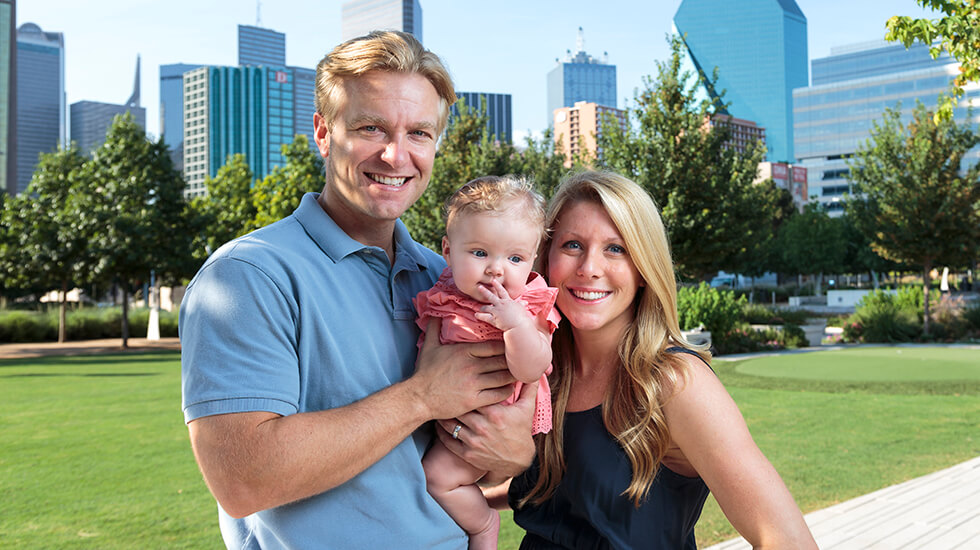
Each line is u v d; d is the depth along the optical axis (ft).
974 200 67.67
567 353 7.52
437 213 63.57
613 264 6.86
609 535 6.62
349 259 6.20
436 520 6.07
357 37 6.24
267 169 613.52
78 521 16.49
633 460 6.52
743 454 6.02
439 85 6.36
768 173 369.50
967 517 16.31
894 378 39.63
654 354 6.63
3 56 529.45
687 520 6.80
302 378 5.60
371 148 6.04
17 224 88.69
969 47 20.72
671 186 58.85
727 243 59.82
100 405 35.04
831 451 22.70
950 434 25.17
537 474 7.41
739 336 59.36
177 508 17.49
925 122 70.95
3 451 24.07
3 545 14.87
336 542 5.50
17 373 52.95
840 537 15.31
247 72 614.75
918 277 195.72
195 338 5.28
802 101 442.50
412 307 6.69
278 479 5.00
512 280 6.57
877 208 75.46
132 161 85.30
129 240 79.20
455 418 6.46
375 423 5.42
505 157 66.90
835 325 86.63
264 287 5.40
